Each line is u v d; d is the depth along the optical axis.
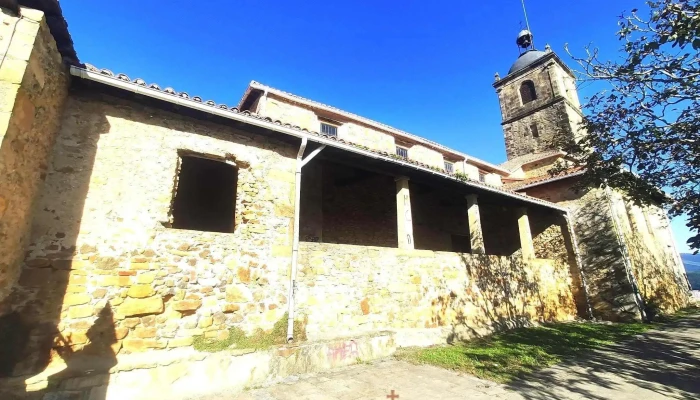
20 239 4.04
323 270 6.51
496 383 5.11
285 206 6.41
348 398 4.48
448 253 8.70
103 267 4.62
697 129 5.37
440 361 6.17
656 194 6.35
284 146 6.76
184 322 4.98
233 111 5.71
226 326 5.29
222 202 9.83
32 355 4.00
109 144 5.05
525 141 20.39
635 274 12.07
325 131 12.01
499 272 9.88
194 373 4.58
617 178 6.77
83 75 4.71
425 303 7.82
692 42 4.14
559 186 13.38
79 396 3.88
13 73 3.59
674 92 5.26
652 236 15.48
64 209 4.54
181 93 5.34
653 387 4.96
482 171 17.19
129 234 4.88
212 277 5.34
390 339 6.68
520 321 9.96
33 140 4.07
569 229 12.74
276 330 5.68
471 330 8.47
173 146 5.55
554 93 19.45
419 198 13.11
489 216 14.98
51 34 4.32
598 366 6.03
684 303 15.48
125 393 4.14
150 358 4.51
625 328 9.92
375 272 7.21
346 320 6.54
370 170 8.04
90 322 4.39
